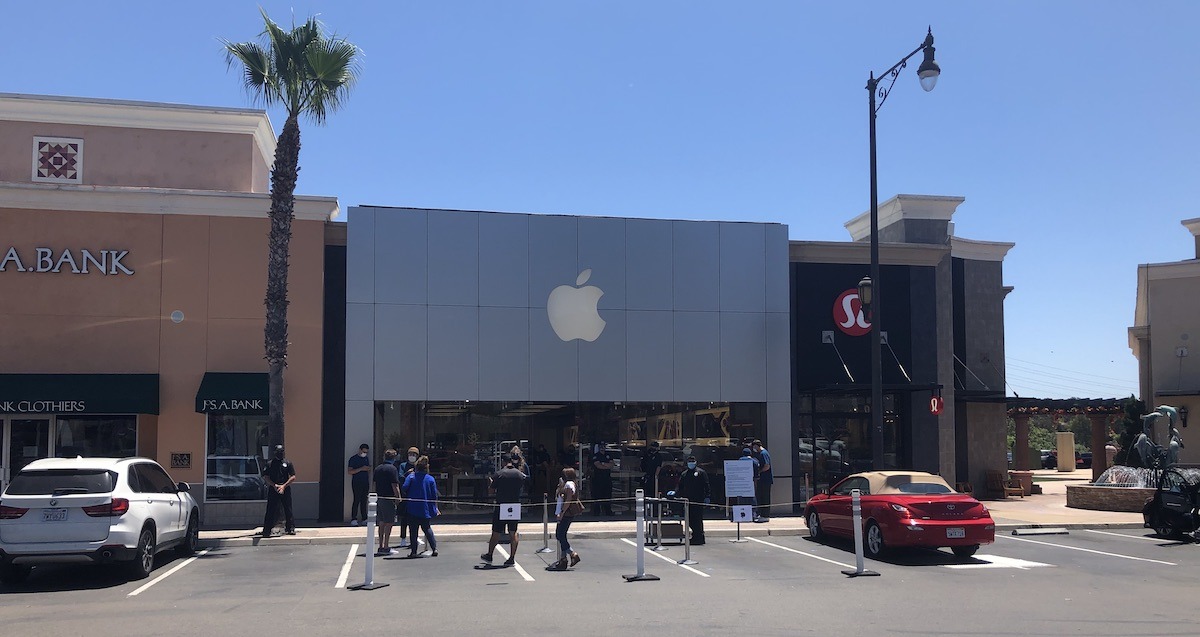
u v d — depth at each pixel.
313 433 20.52
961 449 27.92
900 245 24.31
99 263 20.16
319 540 17.64
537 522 20.84
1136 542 18.00
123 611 11.01
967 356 28.03
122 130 21.67
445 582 13.12
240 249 20.70
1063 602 11.41
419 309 21.16
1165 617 10.45
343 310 21.09
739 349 22.67
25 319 19.80
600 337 22.00
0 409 19.08
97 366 19.94
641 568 13.27
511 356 21.50
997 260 28.92
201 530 19.22
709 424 22.53
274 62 18.83
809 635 9.45
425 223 21.39
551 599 11.66
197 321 20.39
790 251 23.64
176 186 21.69
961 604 11.26
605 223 22.31
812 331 23.59
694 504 17.41
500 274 21.64
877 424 18.92
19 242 19.94
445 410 21.25
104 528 12.69
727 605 11.20
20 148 21.17
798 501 22.78
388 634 9.58
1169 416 24.25
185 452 20.08
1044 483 37.47
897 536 14.88
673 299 22.47
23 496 12.60
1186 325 28.08
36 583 13.14
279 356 18.53
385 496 16.22
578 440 21.80
